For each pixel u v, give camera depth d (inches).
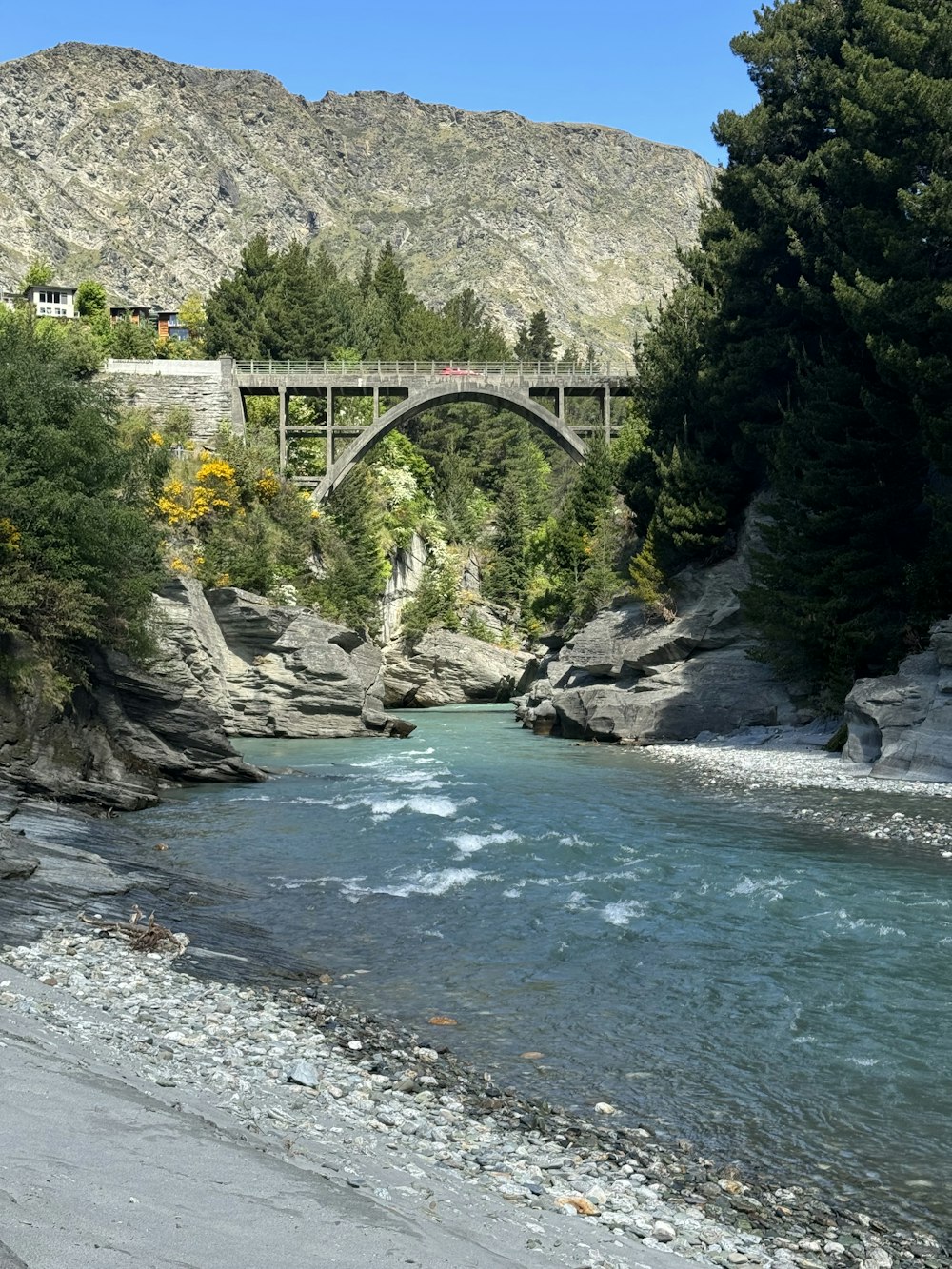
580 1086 479.2
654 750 1935.3
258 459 2942.9
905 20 1824.6
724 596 2212.1
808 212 2116.1
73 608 1337.4
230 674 2282.2
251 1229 254.4
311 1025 543.5
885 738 1529.3
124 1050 447.8
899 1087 479.8
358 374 3272.6
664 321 2694.4
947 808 1217.4
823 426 1830.7
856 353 1919.3
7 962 589.6
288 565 2812.5
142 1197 260.7
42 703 1283.2
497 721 2736.2
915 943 691.4
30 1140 286.8
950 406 1595.7
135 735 1453.0
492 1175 371.6
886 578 1806.1
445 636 3481.8
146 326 4138.8
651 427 2652.6
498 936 721.0
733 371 2218.3
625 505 2876.5
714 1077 490.6
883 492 1788.9
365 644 2586.1
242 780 1492.4
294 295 4202.8
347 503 3250.5
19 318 3095.5
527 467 4847.4
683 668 2174.0
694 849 990.4
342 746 2065.7
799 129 2263.8
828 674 1877.5
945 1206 378.9
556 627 3063.5
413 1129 410.0
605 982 623.8
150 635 1533.0
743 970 643.5
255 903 813.2
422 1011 578.2
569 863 933.8
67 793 1223.5
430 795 1353.3
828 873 888.9
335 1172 325.1
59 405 1443.2
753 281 2255.2
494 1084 478.9
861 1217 368.8
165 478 2549.2
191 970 626.2
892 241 1663.4
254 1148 328.2
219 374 3161.9
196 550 2491.4
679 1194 378.9
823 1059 511.5
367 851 1002.1
